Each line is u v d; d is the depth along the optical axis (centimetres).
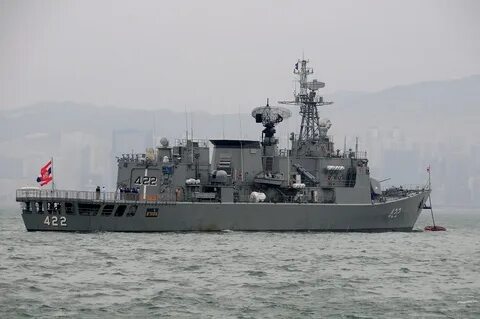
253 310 12862
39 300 13362
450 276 16688
